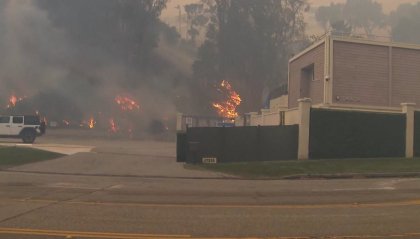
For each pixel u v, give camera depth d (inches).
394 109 1291.8
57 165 877.2
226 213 390.9
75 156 1015.0
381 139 1024.2
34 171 801.6
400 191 549.0
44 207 412.2
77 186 587.2
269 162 912.3
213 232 316.8
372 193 530.3
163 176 757.3
